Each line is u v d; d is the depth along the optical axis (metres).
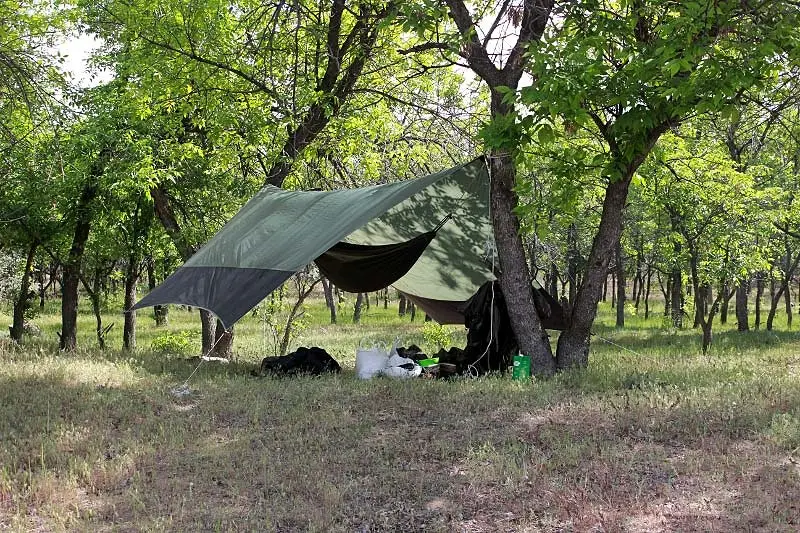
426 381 10.20
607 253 11.00
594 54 9.56
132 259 17.48
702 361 12.77
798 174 19.09
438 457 6.65
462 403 8.69
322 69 15.66
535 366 11.12
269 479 5.96
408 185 10.59
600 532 4.92
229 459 6.49
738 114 8.33
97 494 5.75
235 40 14.48
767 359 13.54
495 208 11.27
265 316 15.86
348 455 6.63
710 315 16.69
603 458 6.42
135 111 14.24
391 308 45.34
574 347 11.19
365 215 10.02
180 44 13.98
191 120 15.84
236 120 14.40
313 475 6.07
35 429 7.43
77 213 15.74
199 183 15.58
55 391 9.17
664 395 8.64
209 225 15.77
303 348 11.94
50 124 13.37
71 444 6.89
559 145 12.92
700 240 16.58
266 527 5.06
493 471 6.13
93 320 34.69
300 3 12.41
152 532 4.90
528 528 5.04
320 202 11.93
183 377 10.76
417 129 16.38
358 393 9.36
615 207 10.94
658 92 9.15
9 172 15.17
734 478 5.91
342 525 5.12
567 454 6.50
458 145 14.31
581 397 8.95
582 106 9.44
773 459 6.34
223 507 5.44
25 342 17.84
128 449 6.64
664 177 15.45
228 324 9.69
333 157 16.19
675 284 27.69
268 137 14.87
